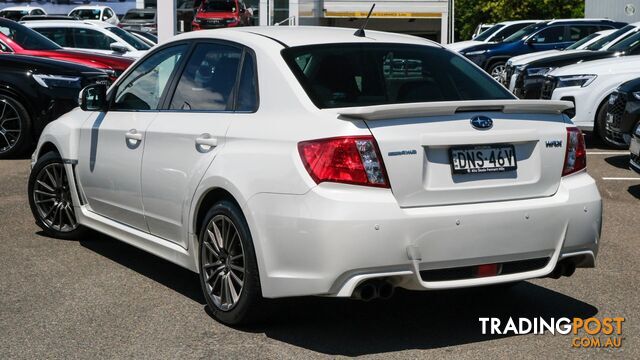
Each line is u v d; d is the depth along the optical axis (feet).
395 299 18.69
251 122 16.42
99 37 64.64
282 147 15.39
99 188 21.35
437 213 14.85
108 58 50.52
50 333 16.39
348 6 124.26
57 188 23.62
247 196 15.71
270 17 118.73
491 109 15.70
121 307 17.98
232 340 16.01
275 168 15.34
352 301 18.43
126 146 19.90
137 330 16.56
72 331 16.49
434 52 18.24
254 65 17.10
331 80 16.38
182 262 18.10
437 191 15.07
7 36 49.49
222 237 16.63
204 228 17.07
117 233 20.81
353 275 14.53
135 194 19.62
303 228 14.74
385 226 14.49
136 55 61.05
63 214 23.70
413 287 14.92
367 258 14.44
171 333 16.39
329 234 14.46
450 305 18.31
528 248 15.64
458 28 184.65
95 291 19.11
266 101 16.42
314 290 14.75
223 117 17.17
